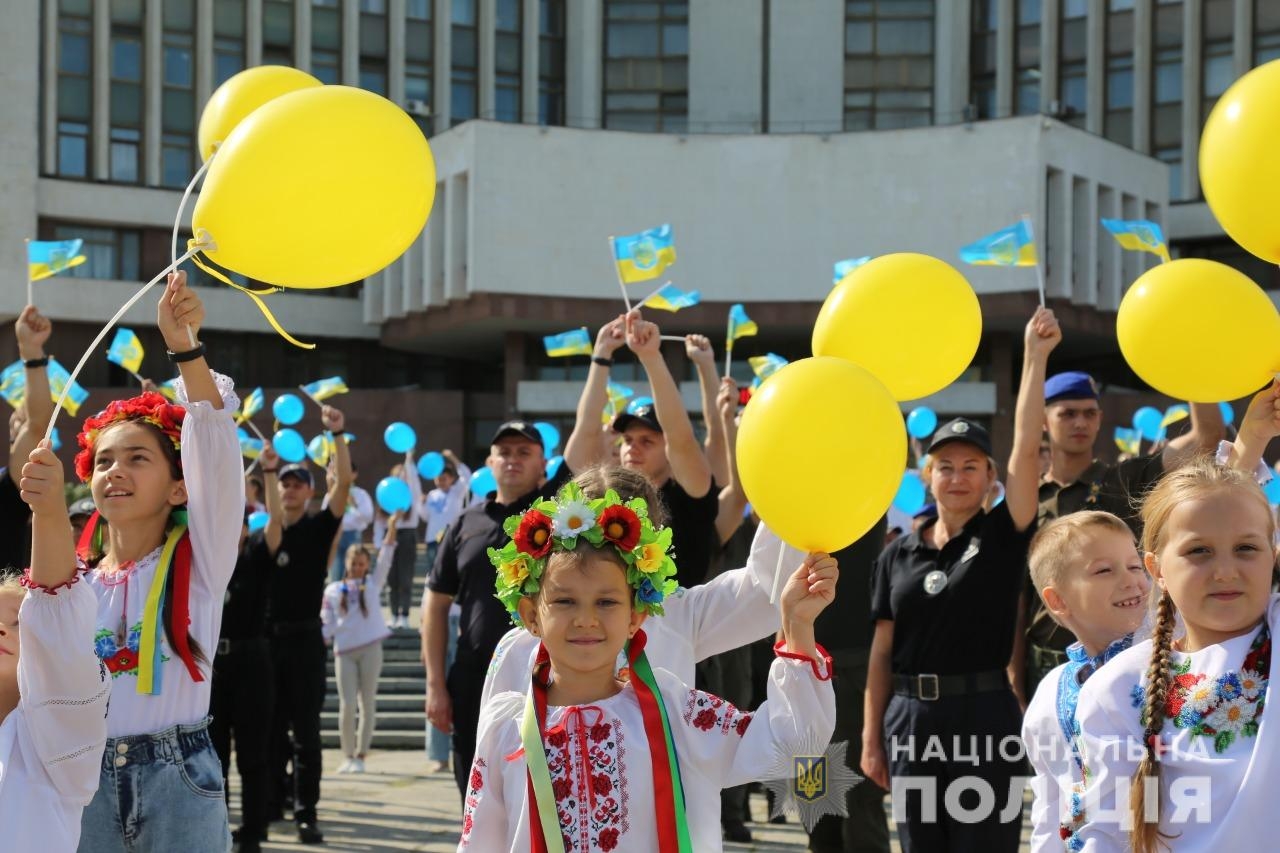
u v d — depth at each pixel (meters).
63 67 33.84
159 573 4.19
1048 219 30.81
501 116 36.62
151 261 33.97
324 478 32.94
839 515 3.43
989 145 30.50
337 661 11.29
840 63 35.78
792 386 3.49
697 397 31.88
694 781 3.28
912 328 4.45
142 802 4.01
